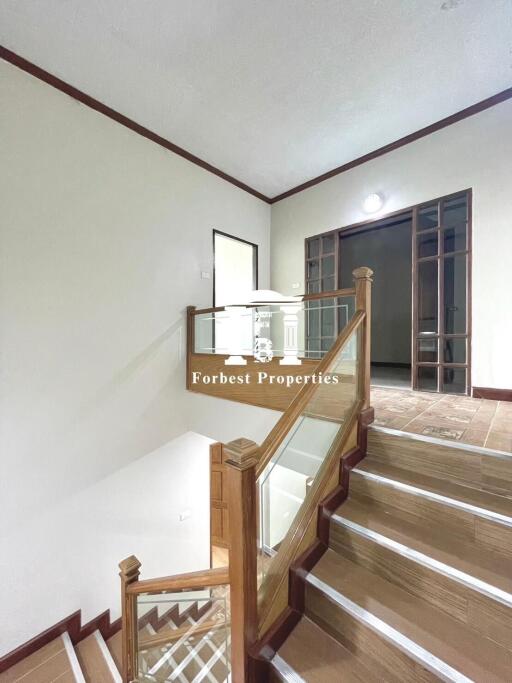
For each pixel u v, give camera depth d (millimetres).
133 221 3096
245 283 4605
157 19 2049
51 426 2564
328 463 1744
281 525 1384
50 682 2221
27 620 2428
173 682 1647
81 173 2711
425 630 1123
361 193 3711
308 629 1312
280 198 4594
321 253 4141
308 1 1952
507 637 1064
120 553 3080
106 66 2412
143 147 3168
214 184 3918
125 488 3109
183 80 2561
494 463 1532
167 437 3461
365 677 1104
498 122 2773
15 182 2346
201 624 1682
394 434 1868
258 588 1260
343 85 2623
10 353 2336
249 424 2943
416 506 1551
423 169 3217
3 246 2295
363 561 1454
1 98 2273
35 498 2480
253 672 1155
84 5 1958
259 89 2660
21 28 2105
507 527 1282
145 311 3215
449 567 1226
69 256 2646
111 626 2938
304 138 3322
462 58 2354
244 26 2104
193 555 3926
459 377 3121
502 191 2766
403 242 6008
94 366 2828
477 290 2922
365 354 2109
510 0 1926
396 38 2189
